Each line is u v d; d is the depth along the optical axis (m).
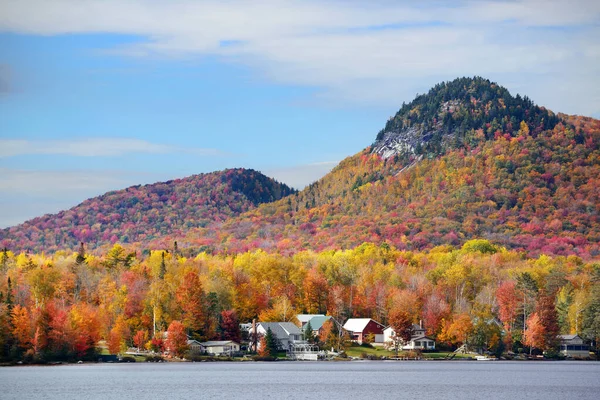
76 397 185.62
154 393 192.62
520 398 191.50
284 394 193.25
